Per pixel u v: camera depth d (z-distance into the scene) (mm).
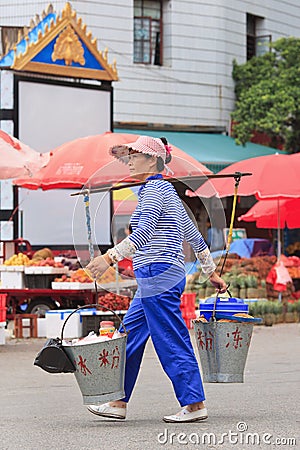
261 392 12078
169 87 34344
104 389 9211
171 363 9422
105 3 32812
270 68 35281
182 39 34719
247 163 23625
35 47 24297
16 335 20094
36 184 22750
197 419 9602
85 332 19281
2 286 20578
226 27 35812
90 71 25672
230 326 9672
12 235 24172
